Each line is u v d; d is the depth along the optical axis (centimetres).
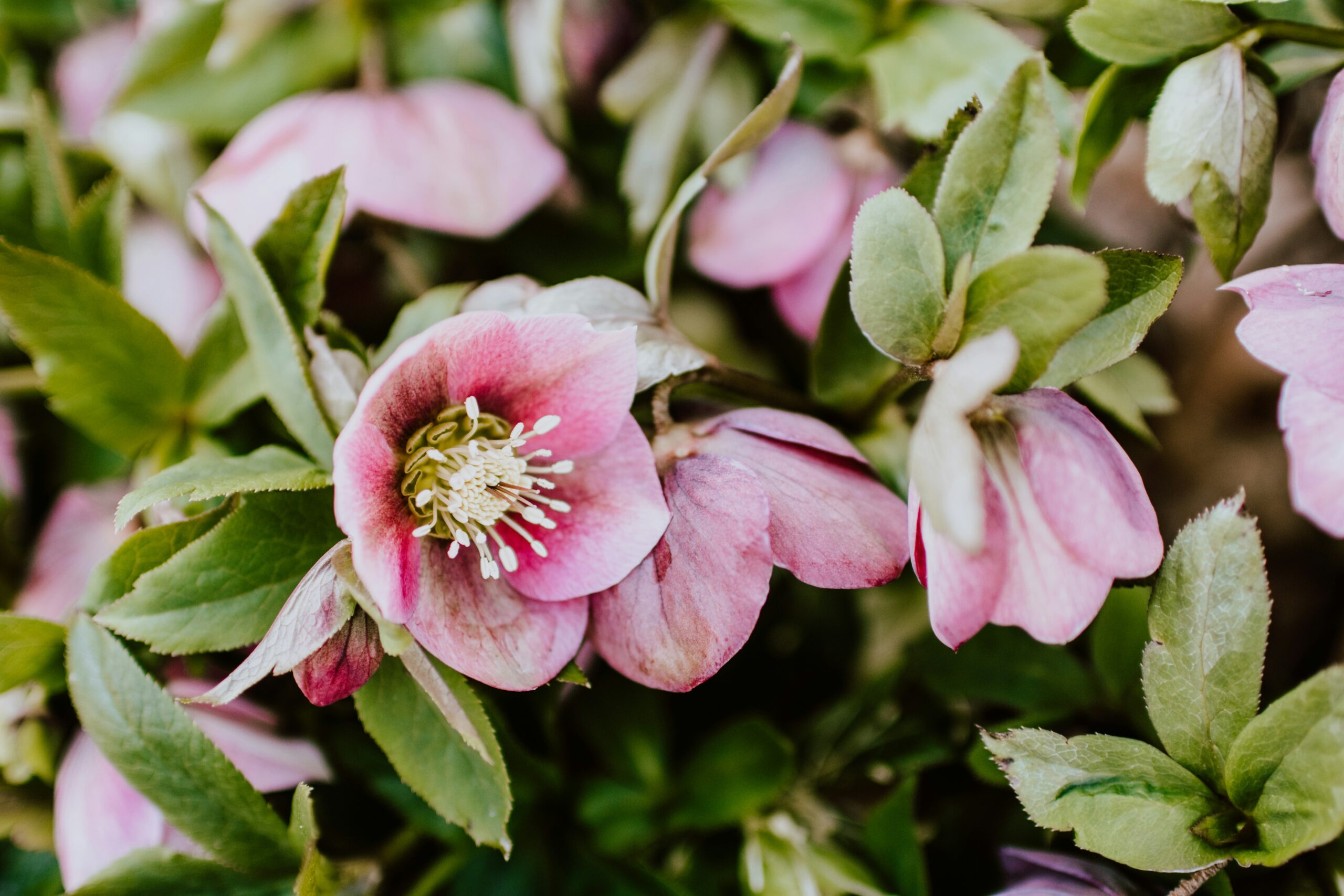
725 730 58
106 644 52
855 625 62
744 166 57
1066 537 49
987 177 50
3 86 60
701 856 58
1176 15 52
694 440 52
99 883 52
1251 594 50
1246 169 52
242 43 57
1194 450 64
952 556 48
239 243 52
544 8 57
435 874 56
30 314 53
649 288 53
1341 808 48
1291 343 49
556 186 57
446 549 52
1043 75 50
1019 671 57
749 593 50
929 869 57
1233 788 50
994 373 47
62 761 55
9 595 58
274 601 51
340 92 57
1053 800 50
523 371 51
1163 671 50
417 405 51
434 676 50
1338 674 49
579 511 51
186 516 53
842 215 57
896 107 56
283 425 56
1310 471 48
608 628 51
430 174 56
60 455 58
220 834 52
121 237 56
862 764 58
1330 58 53
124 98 57
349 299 59
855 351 54
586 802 58
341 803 56
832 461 51
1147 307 50
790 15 56
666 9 58
